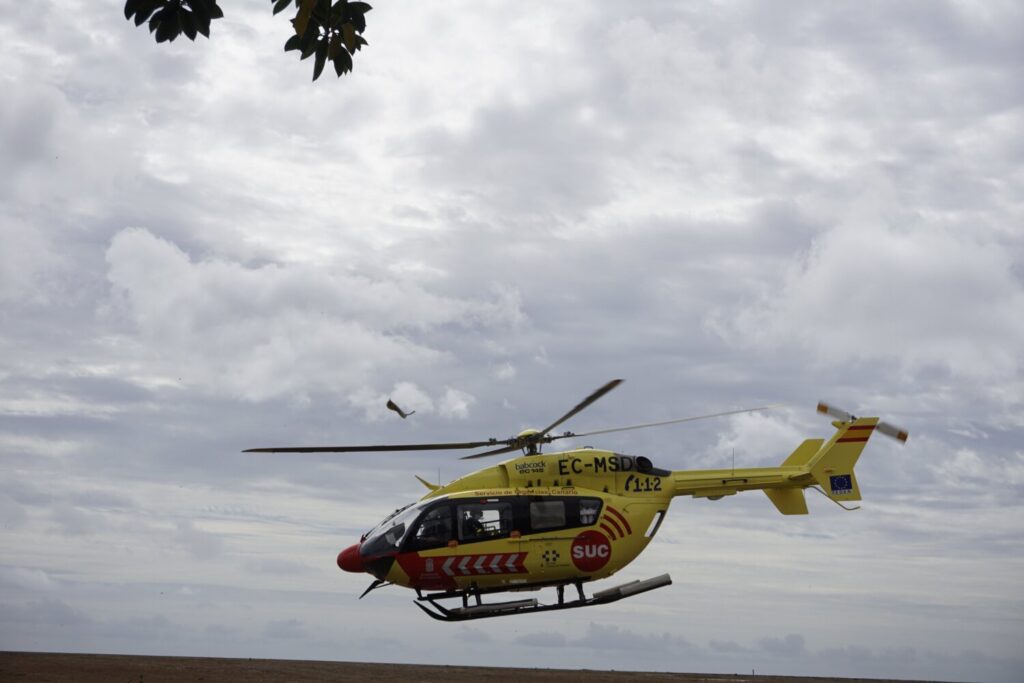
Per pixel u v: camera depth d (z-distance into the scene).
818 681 30.42
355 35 11.02
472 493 25.02
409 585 24.67
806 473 27.61
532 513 24.92
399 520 24.88
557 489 25.50
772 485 27.50
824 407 28.34
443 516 24.56
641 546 25.70
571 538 25.00
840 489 27.72
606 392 23.61
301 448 25.61
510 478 25.59
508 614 25.02
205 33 10.26
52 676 25.36
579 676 30.17
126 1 10.05
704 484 26.91
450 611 24.78
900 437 27.98
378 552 24.48
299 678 26.81
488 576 24.66
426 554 24.31
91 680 24.83
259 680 25.80
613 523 25.39
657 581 25.45
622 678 29.58
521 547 24.66
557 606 25.34
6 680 24.20
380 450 26.30
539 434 26.69
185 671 27.70
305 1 10.33
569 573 25.02
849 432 28.00
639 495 26.11
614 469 26.08
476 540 24.55
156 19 10.20
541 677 29.33
